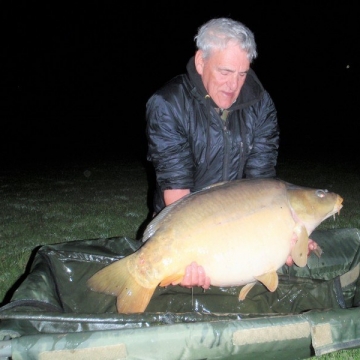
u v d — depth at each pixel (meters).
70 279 1.40
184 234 1.10
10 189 4.07
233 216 1.13
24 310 1.00
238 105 1.34
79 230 2.77
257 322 0.93
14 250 2.35
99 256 1.44
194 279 1.11
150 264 1.09
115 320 1.00
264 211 1.16
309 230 1.25
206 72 1.25
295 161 5.84
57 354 0.83
